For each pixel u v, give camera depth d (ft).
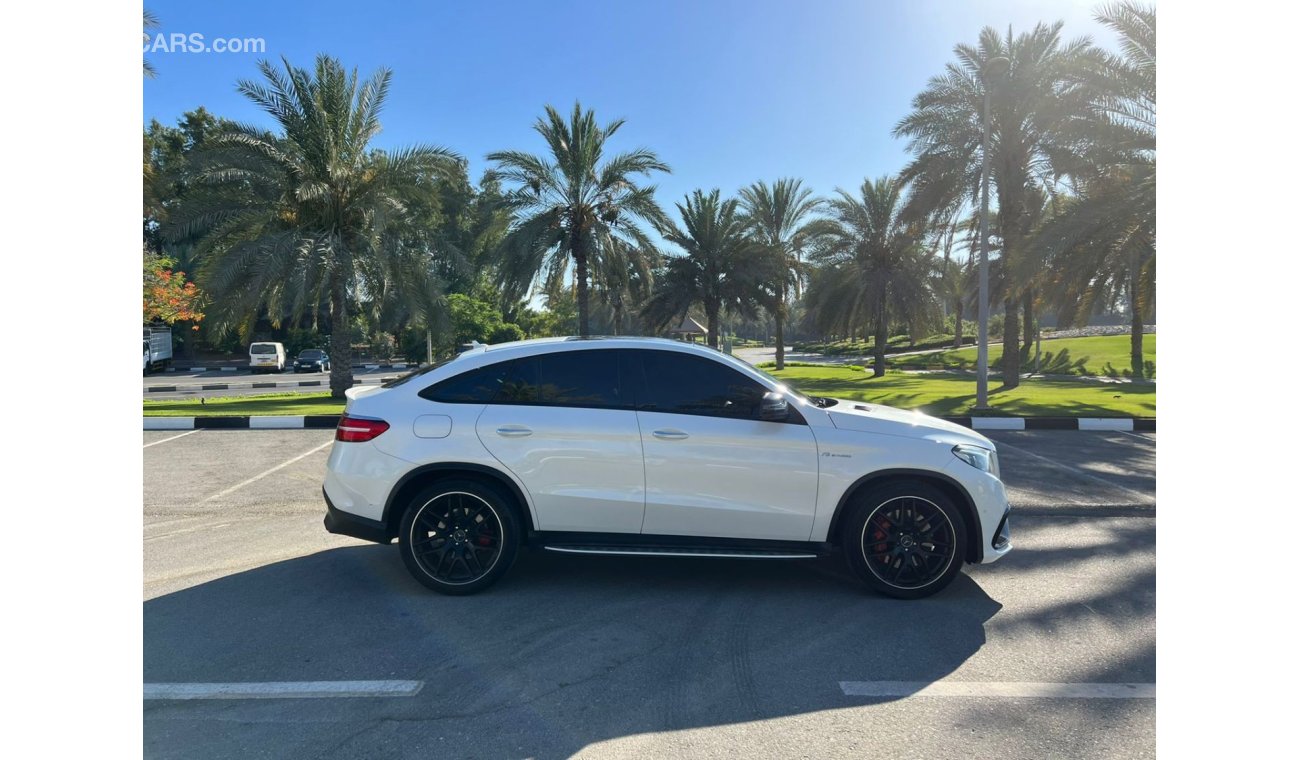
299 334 166.09
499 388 16.16
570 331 171.12
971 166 68.80
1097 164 54.90
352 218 61.21
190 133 146.20
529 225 74.49
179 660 12.74
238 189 57.72
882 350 101.71
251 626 14.25
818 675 12.30
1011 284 59.31
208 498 25.62
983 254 50.34
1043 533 21.06
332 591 16.21
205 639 13.64
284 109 56.85
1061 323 60.39
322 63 58.54
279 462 32.65
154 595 15.93
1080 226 50.96
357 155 61.00
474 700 11.43
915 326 100.37
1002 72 49.57
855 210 97.09
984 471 15.98
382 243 59.57
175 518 22.98
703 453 15.64
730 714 11.03
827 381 90.58
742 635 13.94
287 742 10.26
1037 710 11.12
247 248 55.52
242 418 44.39
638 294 83.92
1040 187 69.05
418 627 14.25
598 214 78.33
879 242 98.27
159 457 33.96
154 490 26.91
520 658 12.91
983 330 50.47
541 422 15.80
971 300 145.59
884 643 13.58
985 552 15.90
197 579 17.02
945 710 11.14
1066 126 54.39
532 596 15.97
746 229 105.70
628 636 13.89
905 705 11.30
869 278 96.94
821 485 15.72
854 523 15.72
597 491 15.66
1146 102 50.90
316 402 62.03
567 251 78.18
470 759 9.88
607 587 16.55
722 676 12.26
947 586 16.22
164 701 11.34
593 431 15.72
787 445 15.72
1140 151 52.31
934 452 15.81
